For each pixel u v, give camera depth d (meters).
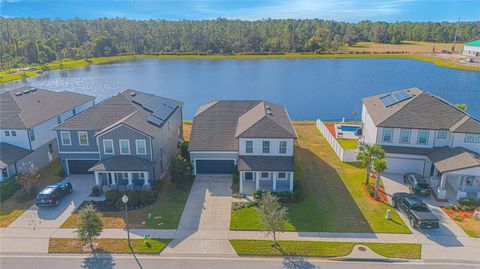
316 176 35.94
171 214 29.02
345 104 73.94
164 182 35.03
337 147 41.50
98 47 156.25
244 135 32.62
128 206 30.25
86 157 36.38
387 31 190.88
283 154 33.00
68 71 125.06
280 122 34.75
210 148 35.47
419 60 134.75
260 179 34.19
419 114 35.94
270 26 195.50
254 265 22.73
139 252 24.09
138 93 42.84
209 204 30.64
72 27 182.00
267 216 23.95
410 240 25.22
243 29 172.00
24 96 42.03
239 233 26.31
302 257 23.52
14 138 36.62
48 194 29.91
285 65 129.25
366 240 25.23
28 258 23.67
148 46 165.12
